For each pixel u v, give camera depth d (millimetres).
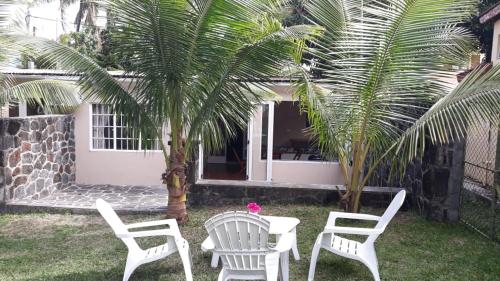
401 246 5387
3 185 7336
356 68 5371
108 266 4730
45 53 5500
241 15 4809
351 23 5414
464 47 5590
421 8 4727
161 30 5016
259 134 10281
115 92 5652
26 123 7996
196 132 5781
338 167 10375
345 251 4141
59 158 9461
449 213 6508
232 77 5492
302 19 10453
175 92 5594
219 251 3686
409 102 5398
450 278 4371
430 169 6652
